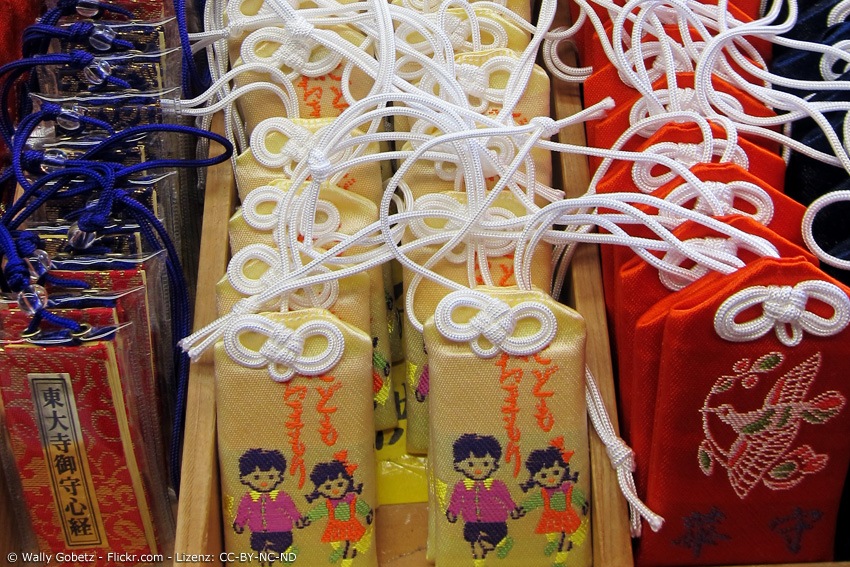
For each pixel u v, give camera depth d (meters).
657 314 0.64
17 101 0.84
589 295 0.71
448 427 0.66
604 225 0.67
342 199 0.71
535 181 0.73
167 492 0.71
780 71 0.77
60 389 0.64
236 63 0.76
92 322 0.65
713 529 0.66
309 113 0.75
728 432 0.63
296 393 0.65
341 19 0.75
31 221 0.73
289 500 0.66
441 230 0.70
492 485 0.65
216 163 0.73
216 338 0.66
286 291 0.67
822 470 0.64
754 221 0.65
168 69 0.77
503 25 0.77
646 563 0.67
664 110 0.73
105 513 0.67
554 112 0.81
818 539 0.66
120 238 0.71
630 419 0.68
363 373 0.66
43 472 0.66
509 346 0.65
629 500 0.66
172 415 0.74
